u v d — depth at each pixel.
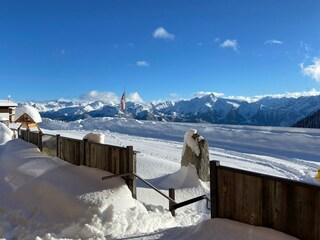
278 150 19.23
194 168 11.19
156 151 17.81
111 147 7.84
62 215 6.45
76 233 5.87
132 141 22.56
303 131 26.05
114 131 31.72
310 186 3.91
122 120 37.47
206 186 10.77
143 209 7.00
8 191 8.10
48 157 10.36
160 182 11.01
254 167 14.07
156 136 26.80
